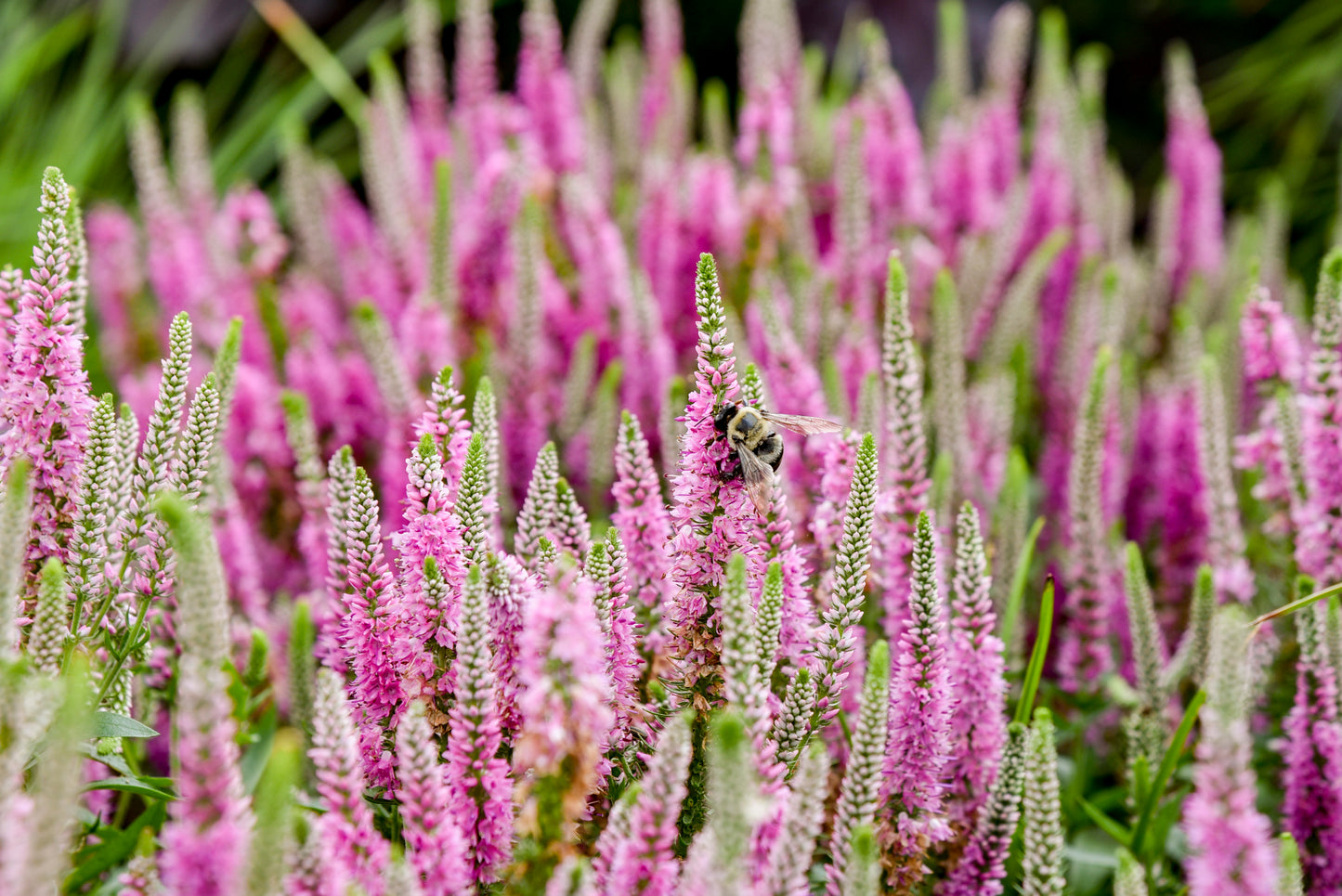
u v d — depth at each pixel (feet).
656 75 25.57
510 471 18.24
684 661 10.40
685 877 8.46
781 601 9.64
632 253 22.88
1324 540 13.94
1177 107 24.93
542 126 22.40
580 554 11.21
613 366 17.12
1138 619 14.14
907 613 12.77
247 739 12.84
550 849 8.70
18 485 8.19
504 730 9.87
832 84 31.68
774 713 10.45
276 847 6.77
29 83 30.01
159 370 20.53
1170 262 24.72
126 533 10.75
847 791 9.34
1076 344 19.95
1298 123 35.70
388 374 16.29
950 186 23.03
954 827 11.34
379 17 33.04
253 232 21.09
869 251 21.22
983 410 18.56
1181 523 18.52
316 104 33.53
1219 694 8.18
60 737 6.63
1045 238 23.22
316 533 15.55
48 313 10.45
